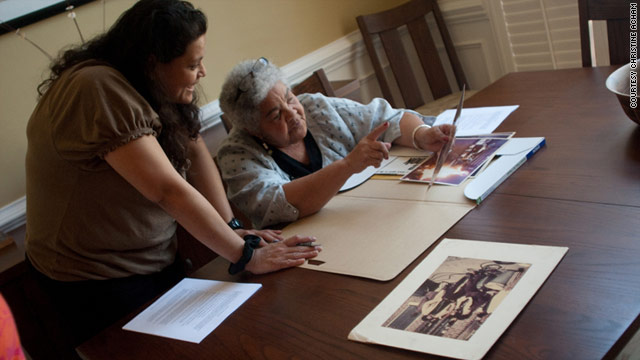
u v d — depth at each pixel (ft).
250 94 4.95
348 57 9.84
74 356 6.34
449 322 2.84
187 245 6.70
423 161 5.08
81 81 3.75
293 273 3.91
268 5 8.74
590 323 2.55
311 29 9.35
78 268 4.40
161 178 3.83
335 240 4.16
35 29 6.69
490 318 2.76
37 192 4.24
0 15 6.42
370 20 9.18
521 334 2.62
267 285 3.88
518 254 3.21
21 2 6.52
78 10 6.98
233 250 4.10
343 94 7.47
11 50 6.56
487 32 9.95
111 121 3.68
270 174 5.11
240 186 5.09
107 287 4.44
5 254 6.34
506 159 4.43
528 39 9.46
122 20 4.00
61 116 3.84
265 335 3.31
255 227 5.10
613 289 2.71
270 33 8.84
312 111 5.71
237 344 3.32
